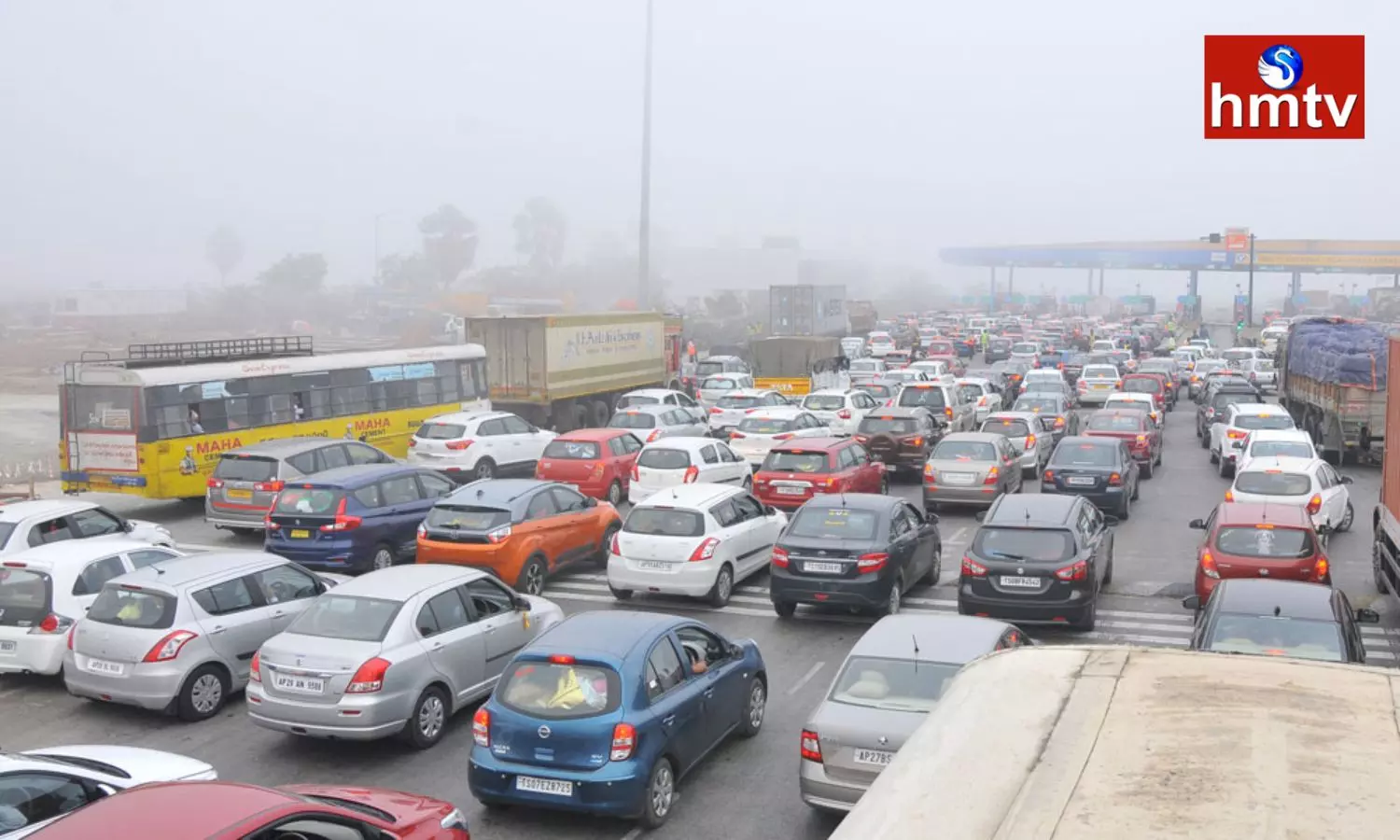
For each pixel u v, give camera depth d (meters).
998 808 3.20
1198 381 49.56
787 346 43.75
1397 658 13.95
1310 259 162.00
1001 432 28.11
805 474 21.41
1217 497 25.86
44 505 17.05
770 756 11.01
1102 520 17.22
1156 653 4.32
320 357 26.83
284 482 20.14
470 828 9.49
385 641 10.99
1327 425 29.84
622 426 29.66
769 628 15.52
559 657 9.34
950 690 4.22
